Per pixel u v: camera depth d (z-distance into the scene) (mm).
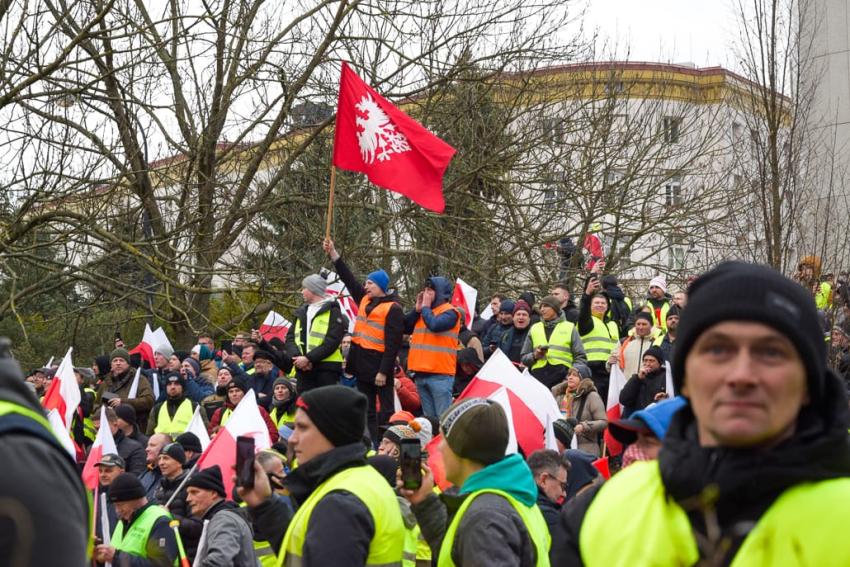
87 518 2773
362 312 16281
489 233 30578
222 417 16359
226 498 9992
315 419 5824
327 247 16359
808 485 2795
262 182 31281
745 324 2842
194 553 9820
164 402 18391
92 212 22469
